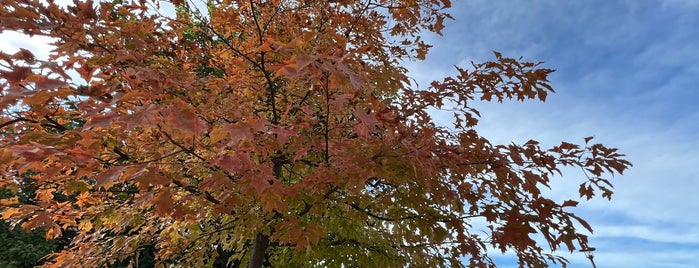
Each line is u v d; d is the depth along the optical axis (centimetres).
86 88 205
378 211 465
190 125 183
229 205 321
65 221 415
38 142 232
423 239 519
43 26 221
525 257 404
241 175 292
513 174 337
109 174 222
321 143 340
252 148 269
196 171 400
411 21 540
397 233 514
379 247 528
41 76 194
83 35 243
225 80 390
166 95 276
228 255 982
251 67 424
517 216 306
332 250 515
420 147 297
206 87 336
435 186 344
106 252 537
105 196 454
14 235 1201
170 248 569
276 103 447
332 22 486
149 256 1083
